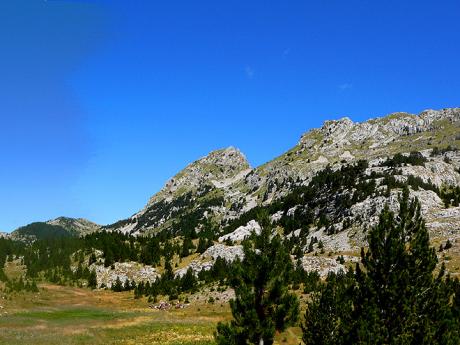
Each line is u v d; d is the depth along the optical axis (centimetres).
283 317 3341
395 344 2345
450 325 2481
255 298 3388
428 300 2519
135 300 13738
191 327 7456
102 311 10669
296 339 5747
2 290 13125
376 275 2581
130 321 8219
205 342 6034
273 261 3394
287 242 15700
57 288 15100
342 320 2681
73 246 19300
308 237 17088
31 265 17288
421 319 2444
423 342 2370
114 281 16350
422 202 16050
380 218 2709
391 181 17600
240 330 3206
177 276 14812
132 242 19838
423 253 2583
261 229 3519
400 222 2698
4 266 18188
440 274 2611
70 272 16700
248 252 3438
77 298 13925
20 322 7750
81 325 7575
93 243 19462
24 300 12406
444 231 13438
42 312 10069
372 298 2494
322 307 3559
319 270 12481
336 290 3553
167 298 13312
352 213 16700
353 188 18538
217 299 11719
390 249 2555
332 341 3050
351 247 14612
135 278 16562
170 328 7312
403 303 2439
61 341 5919
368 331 2378
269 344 3278
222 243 18638
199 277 14650
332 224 17000
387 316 2470
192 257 18275
